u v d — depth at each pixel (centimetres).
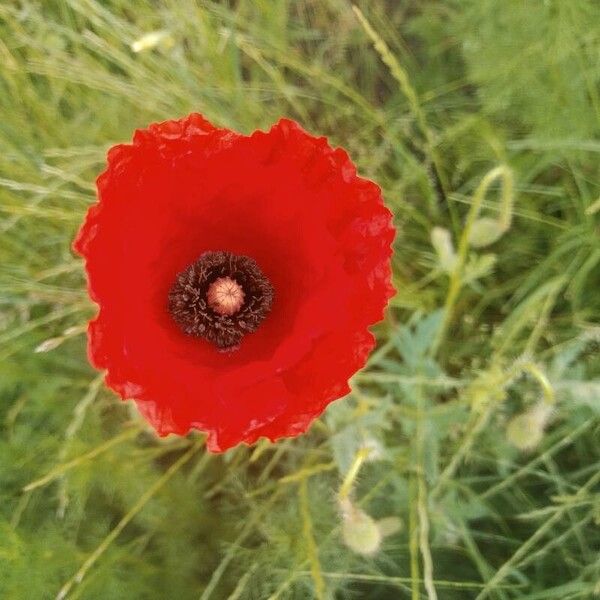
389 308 27
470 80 28
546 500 26
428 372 23
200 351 18
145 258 17
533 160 28
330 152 16
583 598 24
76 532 25
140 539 25
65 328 28
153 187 16
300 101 31
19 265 27
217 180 17
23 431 25
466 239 20
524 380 25
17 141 26
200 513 27
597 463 24
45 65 25
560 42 24
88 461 24
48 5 28
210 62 27
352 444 22
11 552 22
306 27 32
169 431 15
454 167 29
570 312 27
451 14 29
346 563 23
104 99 27
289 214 17
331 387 15
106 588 24
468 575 25
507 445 24
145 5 27
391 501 25
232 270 19
